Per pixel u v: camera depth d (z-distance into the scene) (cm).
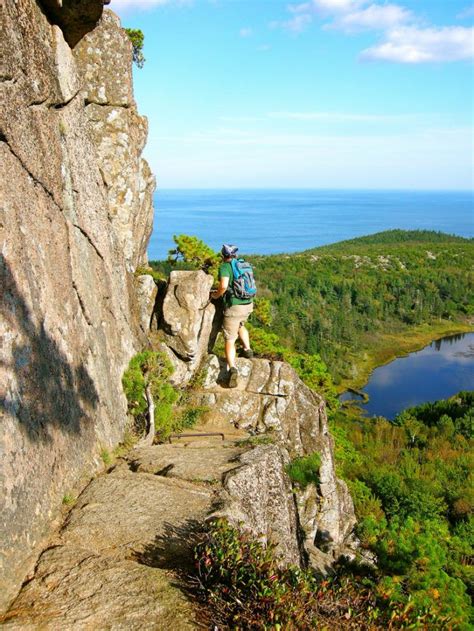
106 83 670
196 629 264
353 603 287
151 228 904
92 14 475
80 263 496
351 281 14625
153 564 329
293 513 573
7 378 319
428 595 605
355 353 10444
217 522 341
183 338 745
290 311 11081
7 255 337
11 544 301
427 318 13200
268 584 272
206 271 1095
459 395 7206
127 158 700
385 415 7588
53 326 411
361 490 3091
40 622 263
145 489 423
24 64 382
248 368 806
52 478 379
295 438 788
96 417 492
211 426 736
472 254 19125
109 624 265
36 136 404
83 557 324
